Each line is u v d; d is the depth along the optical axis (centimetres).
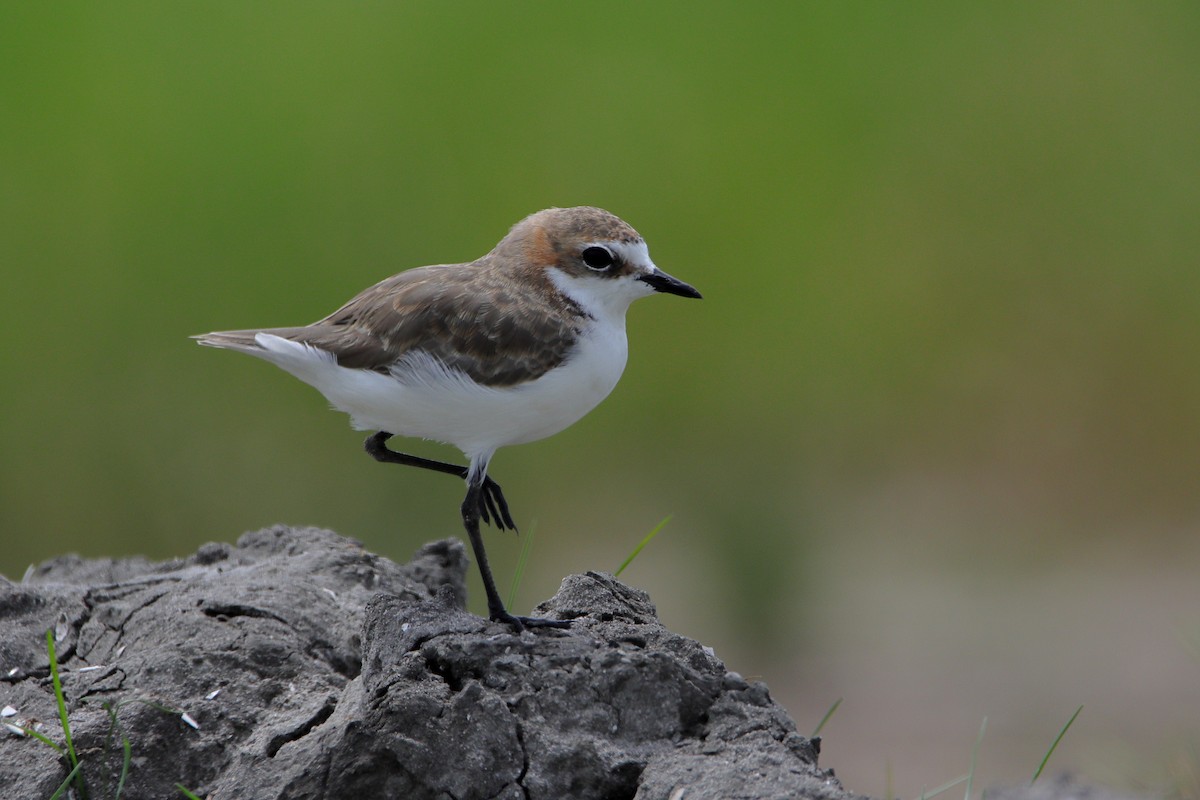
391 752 623
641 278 791
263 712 703
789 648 1467
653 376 1806
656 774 616
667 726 653
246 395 1675
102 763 671
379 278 1758
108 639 774
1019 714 1287
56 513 1662
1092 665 1369
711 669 691
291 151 1817
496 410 762
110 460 1677
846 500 1770
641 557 1667
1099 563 1617
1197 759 1037
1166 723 1223
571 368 771
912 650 1427
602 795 627
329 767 627
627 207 1841
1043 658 1392
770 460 1802
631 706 655
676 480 1770
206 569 878
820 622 1506
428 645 670
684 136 1900
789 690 1388
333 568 859
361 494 1623
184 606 792
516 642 672
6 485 1658
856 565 1636
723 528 1700
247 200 1788
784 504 1734
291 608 798
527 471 1694
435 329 758
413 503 1617
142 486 1670
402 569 893
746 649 1490
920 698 1337
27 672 741
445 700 636
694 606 1559
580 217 796
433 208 1806
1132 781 1007
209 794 667
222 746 684
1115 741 1180
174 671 725
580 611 752
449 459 1606
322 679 736
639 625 726
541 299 783
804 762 632
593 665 662
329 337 775
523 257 794
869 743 1268
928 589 1567
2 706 708
